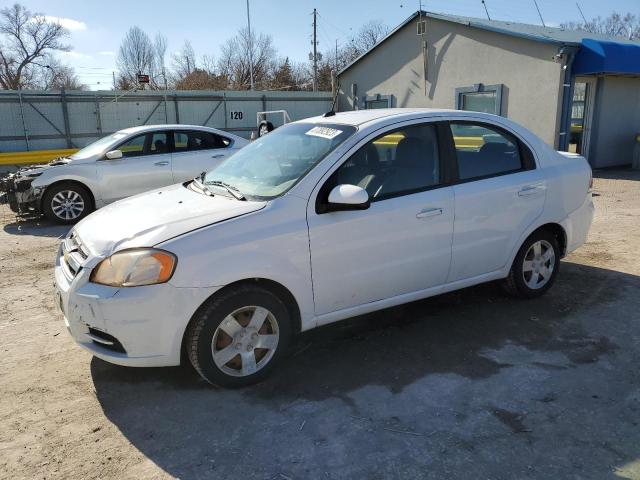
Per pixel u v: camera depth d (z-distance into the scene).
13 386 3.50
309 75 45.62
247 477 2.61
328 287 3.57
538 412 3.09
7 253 6.94
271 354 3.45
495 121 4.44
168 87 46.75
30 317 4.70
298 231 3.39
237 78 45.97
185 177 9.25
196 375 3.59
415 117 4.05
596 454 2.72
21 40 53.41
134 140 9.00
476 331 4.18
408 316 4.50
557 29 16.80
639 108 14.75
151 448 2.85
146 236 3.20
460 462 2.68
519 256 4.56
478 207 4.14
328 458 2.73
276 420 3.07
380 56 17.94
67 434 2.98
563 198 4.67
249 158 4.29
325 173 3.57
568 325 4.25
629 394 3.26
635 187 11.16
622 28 29.27
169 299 3.07
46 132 19.80
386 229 3.71
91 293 3.12
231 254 3.19
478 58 14.45
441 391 3.33
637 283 5.18
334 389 3.39
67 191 8.63
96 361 3.83
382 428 2.97
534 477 2.57
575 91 13.93
